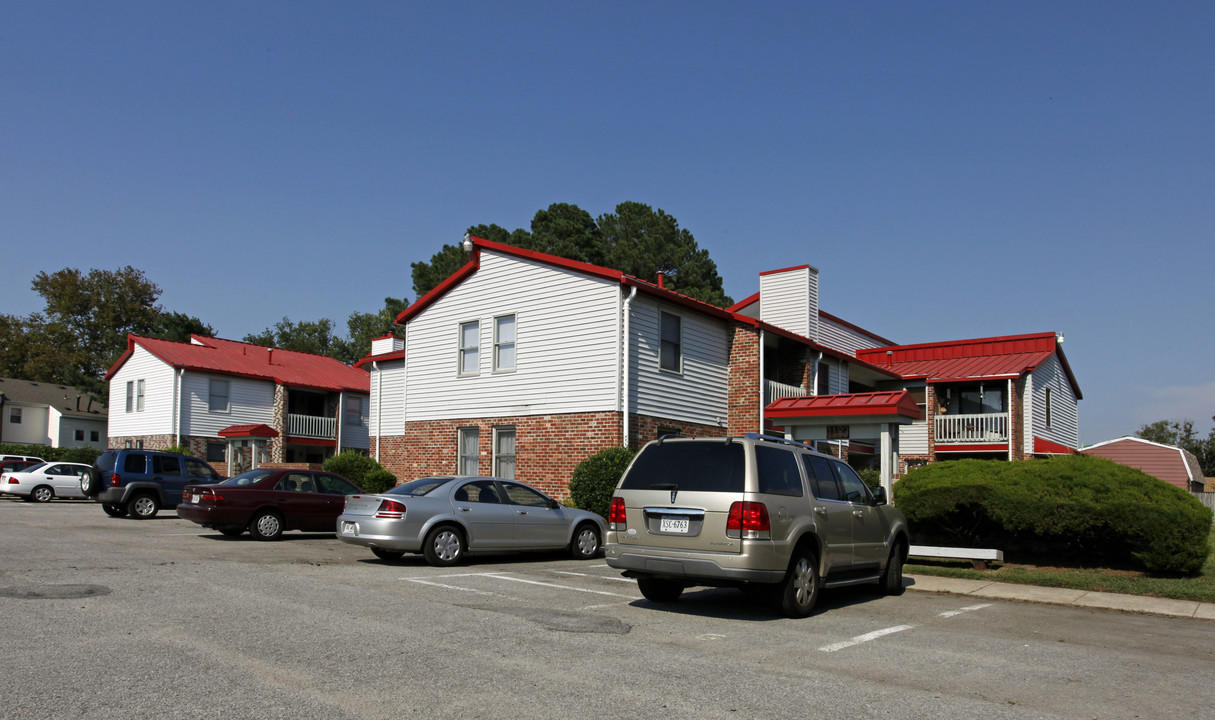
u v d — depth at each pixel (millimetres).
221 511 16219
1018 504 13562
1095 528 13234
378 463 26562
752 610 9742
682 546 9023
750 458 9000
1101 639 8508
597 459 19188
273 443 40344
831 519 9914
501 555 15320
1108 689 6379
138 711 5043
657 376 21906
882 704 5695
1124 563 13570
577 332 21469
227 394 39969
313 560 13477
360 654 6645
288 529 16938
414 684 5797
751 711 5402
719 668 6578
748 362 24594
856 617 9492
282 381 40875
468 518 13469
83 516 22047
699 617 9086
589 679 6070
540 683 5910
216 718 4945
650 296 21766
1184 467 37000
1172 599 11117
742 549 8672
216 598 9164
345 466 25922
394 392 32844
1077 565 13852
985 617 9703
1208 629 9281
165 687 5566
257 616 8141
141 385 40438
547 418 21750
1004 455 31391
